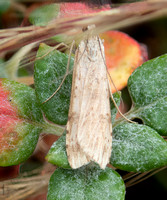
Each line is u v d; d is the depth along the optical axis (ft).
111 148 0.23
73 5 0.25
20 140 0.24
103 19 0.21
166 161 0.23
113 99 0.24
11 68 0.25
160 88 0.24
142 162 0.23
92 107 0.24
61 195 0.22
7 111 0.24
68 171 0.23
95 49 0.25
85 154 0.23
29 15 0.25
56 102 0.24
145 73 0.24
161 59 0.24
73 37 0.24
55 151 0.23
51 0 0.25
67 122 0.24
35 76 0.24
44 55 0.24
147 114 0.24
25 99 0.24
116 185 0.23
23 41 0.23
